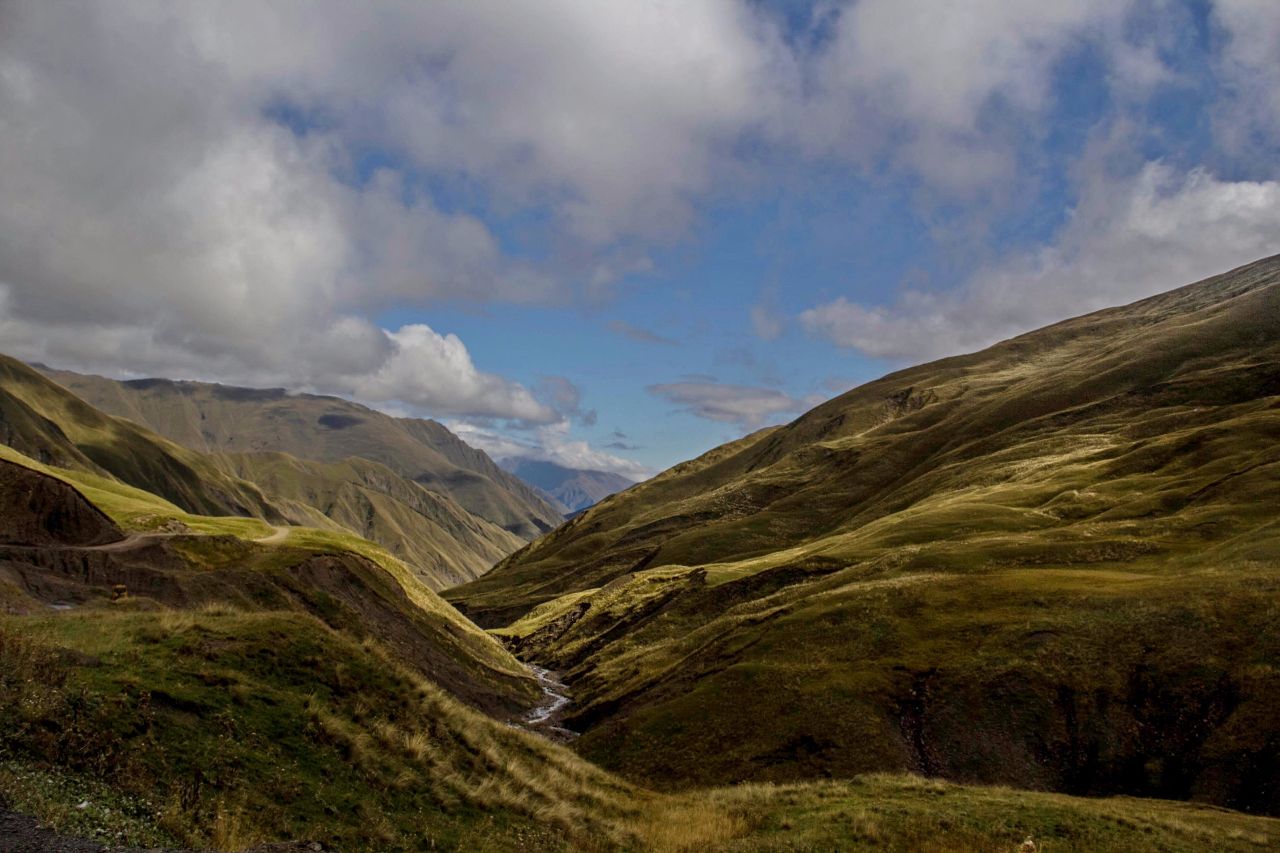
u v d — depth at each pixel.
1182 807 31.42
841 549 101.69
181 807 14.23
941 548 82.12
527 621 158.62
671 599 112.94
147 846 12.19
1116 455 115.94
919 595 66.00
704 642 80.38
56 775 13.56
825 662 59.19
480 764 24.19
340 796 17.61
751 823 26.89
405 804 19.00
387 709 23.67
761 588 99.00
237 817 14.50
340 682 23.33
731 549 169.50
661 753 54.53
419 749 21.95
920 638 58.78
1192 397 150.62
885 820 25.20
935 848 22.92
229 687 19.69
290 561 71.69
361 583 78.62
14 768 13.07
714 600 103.56
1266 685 41.91
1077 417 161.00
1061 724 45.97
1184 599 51.97
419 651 75.31
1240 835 25.56
